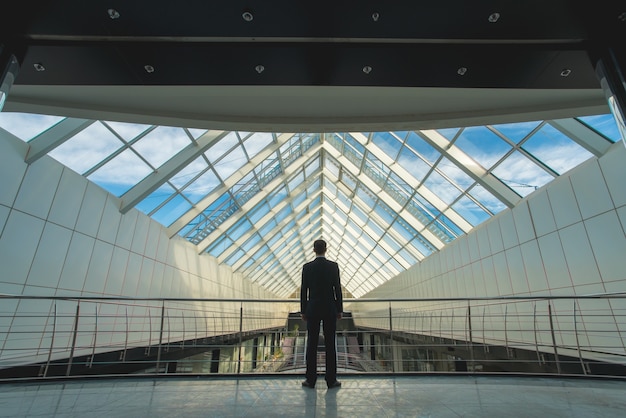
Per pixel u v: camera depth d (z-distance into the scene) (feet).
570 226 25.76
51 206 25.09
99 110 17.49
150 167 32.73
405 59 9.54
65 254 26.27
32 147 23.29
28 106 16.55
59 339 25.02
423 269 59.41
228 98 17.37
